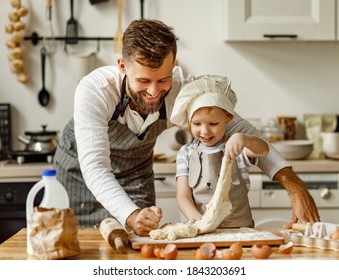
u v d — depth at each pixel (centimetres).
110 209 192
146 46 182
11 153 357
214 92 208
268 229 195
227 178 185
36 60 391
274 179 220
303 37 365
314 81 402
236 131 228
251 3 363
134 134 234
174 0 391
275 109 401
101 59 392
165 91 196
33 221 160
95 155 202
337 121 392
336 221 349
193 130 215
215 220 182
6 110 386
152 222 179
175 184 344
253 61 398
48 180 169
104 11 389
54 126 393
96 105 212
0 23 388
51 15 388
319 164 348
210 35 394
